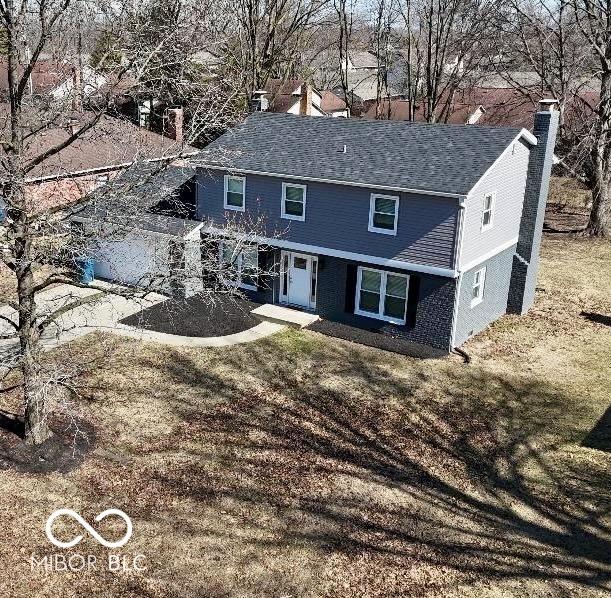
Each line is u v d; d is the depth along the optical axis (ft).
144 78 55.42
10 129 44.19
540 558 38.91
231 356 64.13
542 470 47.91
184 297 77.46
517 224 76.13
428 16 147.13
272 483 45.06
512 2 124.47
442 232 63.36
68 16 44.34
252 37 134.82
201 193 78.38
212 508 42.09
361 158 70.49
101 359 61.62
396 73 226.99
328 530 40.63
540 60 125.59
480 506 43.62
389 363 64.13
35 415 46.39
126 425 51.03
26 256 41.11
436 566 37.96
